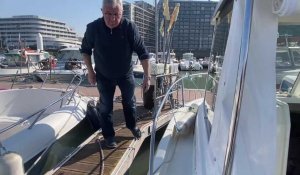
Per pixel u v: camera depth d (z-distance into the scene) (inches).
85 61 133.3
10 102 217.8
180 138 112.0
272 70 48.8
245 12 46.3
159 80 217.3
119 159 132.0
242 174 49.1
